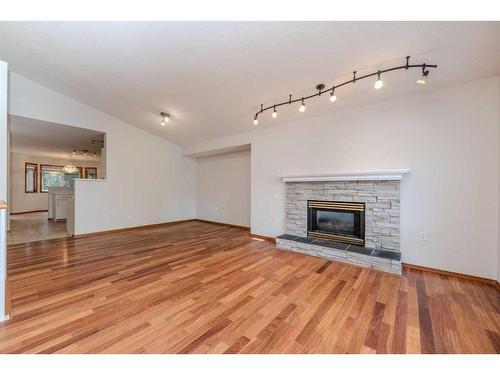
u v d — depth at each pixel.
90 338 1.57
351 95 3.14
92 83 3.68
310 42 2.29
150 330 1.67
